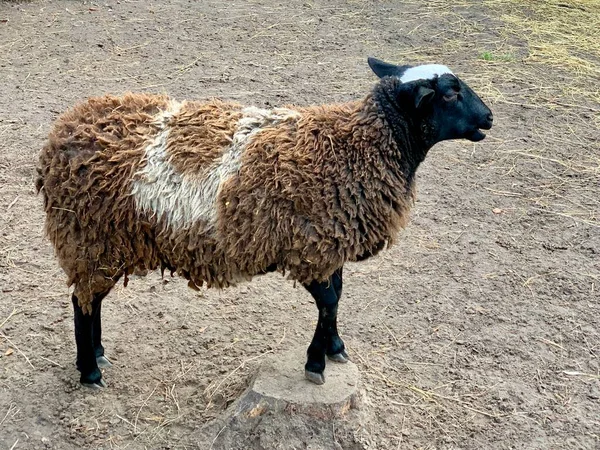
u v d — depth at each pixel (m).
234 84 3.56
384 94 1.69
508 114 3.46
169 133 1.67
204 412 1.82
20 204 2.65
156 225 1.65
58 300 2.20
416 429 1.82
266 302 2.23
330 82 3.63
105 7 4.51
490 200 2.81
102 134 1.66
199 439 1.74
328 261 1.65
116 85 3.51
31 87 3.46
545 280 2.37
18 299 2.19
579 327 2.17
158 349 2.03
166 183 1.63
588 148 3.20
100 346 1.94
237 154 1.64
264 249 1.63
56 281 2.28
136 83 3.54
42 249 2.43
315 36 4.21
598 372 2.01
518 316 2.21
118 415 1.81
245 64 3.80
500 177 2.96
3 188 2.73
